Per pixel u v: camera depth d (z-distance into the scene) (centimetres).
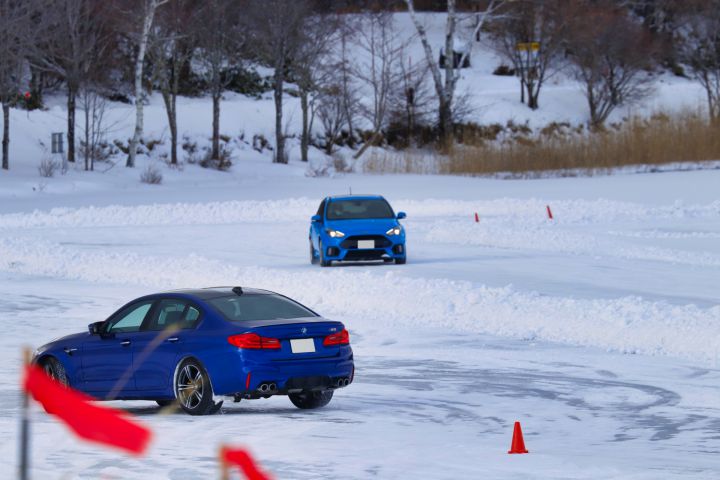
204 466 2928
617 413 4197
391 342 6334
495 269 9638
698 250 10981
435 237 12669
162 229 14200
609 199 17150
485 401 4494
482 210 16038
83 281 9425
